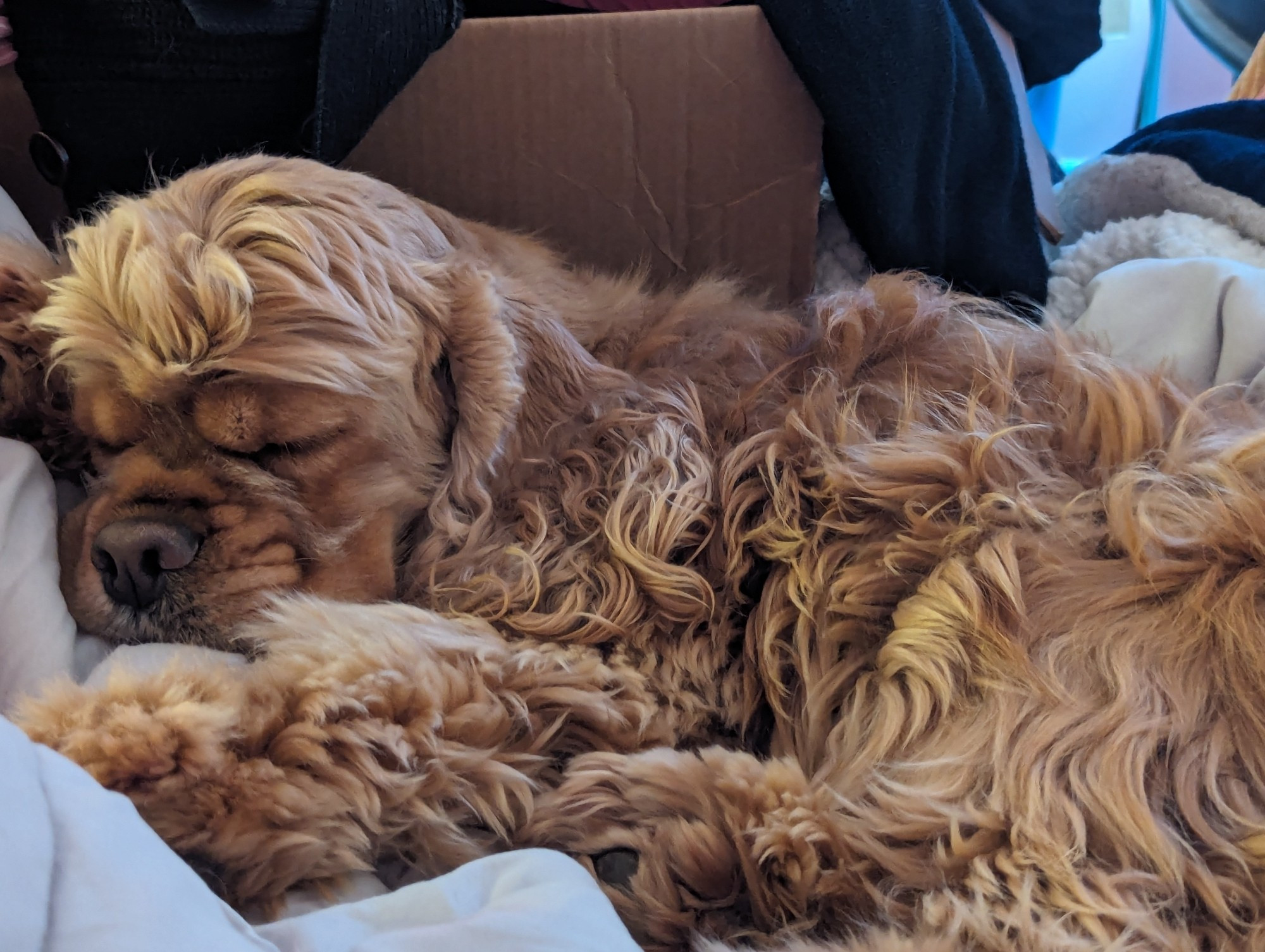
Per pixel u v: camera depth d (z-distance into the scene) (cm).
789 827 34
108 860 26
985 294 57
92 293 37
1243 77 71
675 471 42
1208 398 42
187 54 47
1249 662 34
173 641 38
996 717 35
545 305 45
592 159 50
